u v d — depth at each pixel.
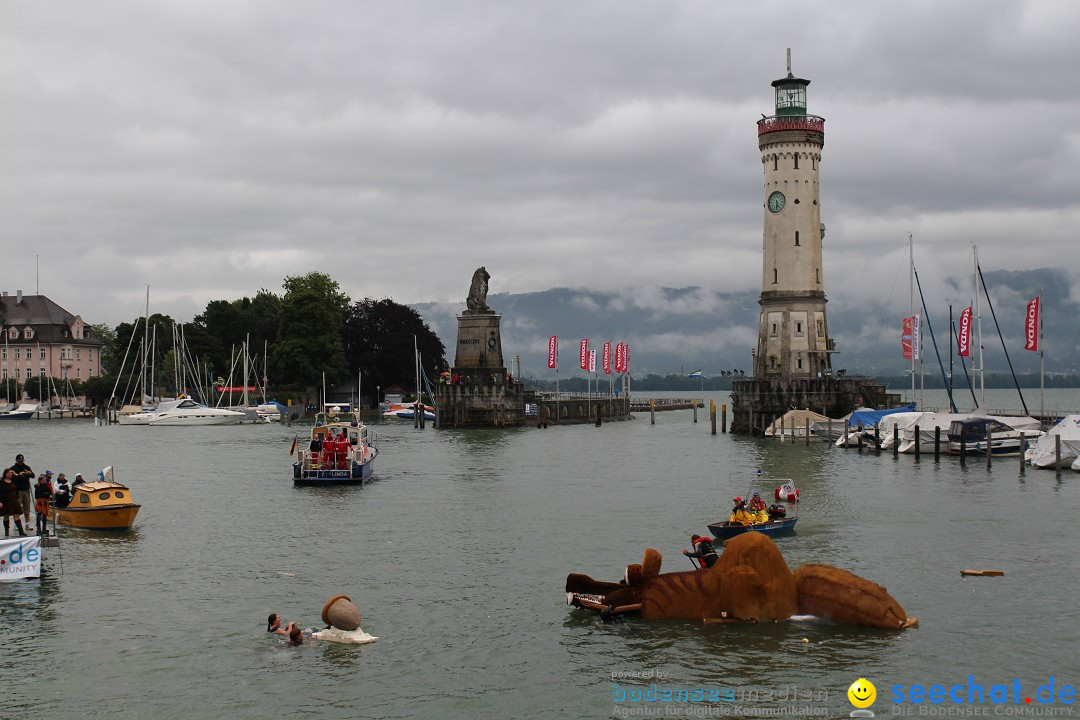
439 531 60.09
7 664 36.81
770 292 144.25
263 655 37.59
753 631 39.03
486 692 34.22
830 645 37.66
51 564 51.53
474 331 167.75
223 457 110.75
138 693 34.31
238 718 32.50
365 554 53.66
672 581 40.78
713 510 67.56
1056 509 66.62
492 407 165.62
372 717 32.53
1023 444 86.00
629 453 112.94
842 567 49.38
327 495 76.31
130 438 144.00
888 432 110.81
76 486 62.31
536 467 97.06
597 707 33.09
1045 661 36.28
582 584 42.91
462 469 95.31
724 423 147.12
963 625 39.88
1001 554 52.31
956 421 104.25
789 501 62.59
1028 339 120.94
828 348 144.00
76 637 39.62
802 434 129.62
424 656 37.34
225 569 50.34
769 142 143.62
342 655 37.50
